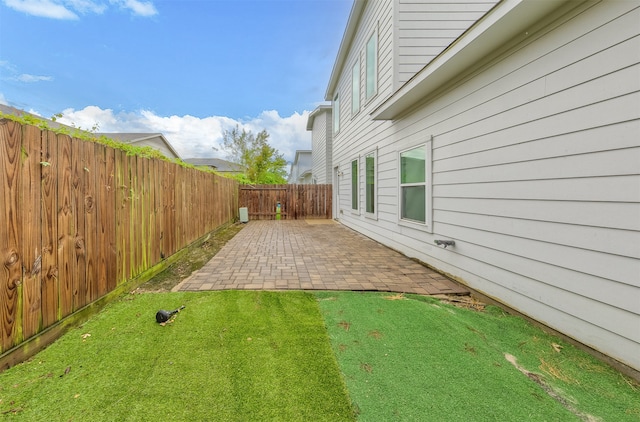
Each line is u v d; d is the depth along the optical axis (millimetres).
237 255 5242
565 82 2342
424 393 1789
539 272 2592
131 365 1991
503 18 2498
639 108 1890
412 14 5273
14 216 1894
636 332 1911
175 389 1779
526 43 2695
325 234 7930
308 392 1780
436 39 5289
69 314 2391
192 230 5680
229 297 3195
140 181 3598
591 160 2164
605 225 2080
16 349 1920
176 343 2266
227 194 9531
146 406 1643
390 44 5586
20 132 1931
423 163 4652
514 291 2871
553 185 2455
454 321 2693
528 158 2693
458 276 3746
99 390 1751
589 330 2186
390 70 5598
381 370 1998
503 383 1881
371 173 7121
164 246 4312
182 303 3021
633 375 1923
